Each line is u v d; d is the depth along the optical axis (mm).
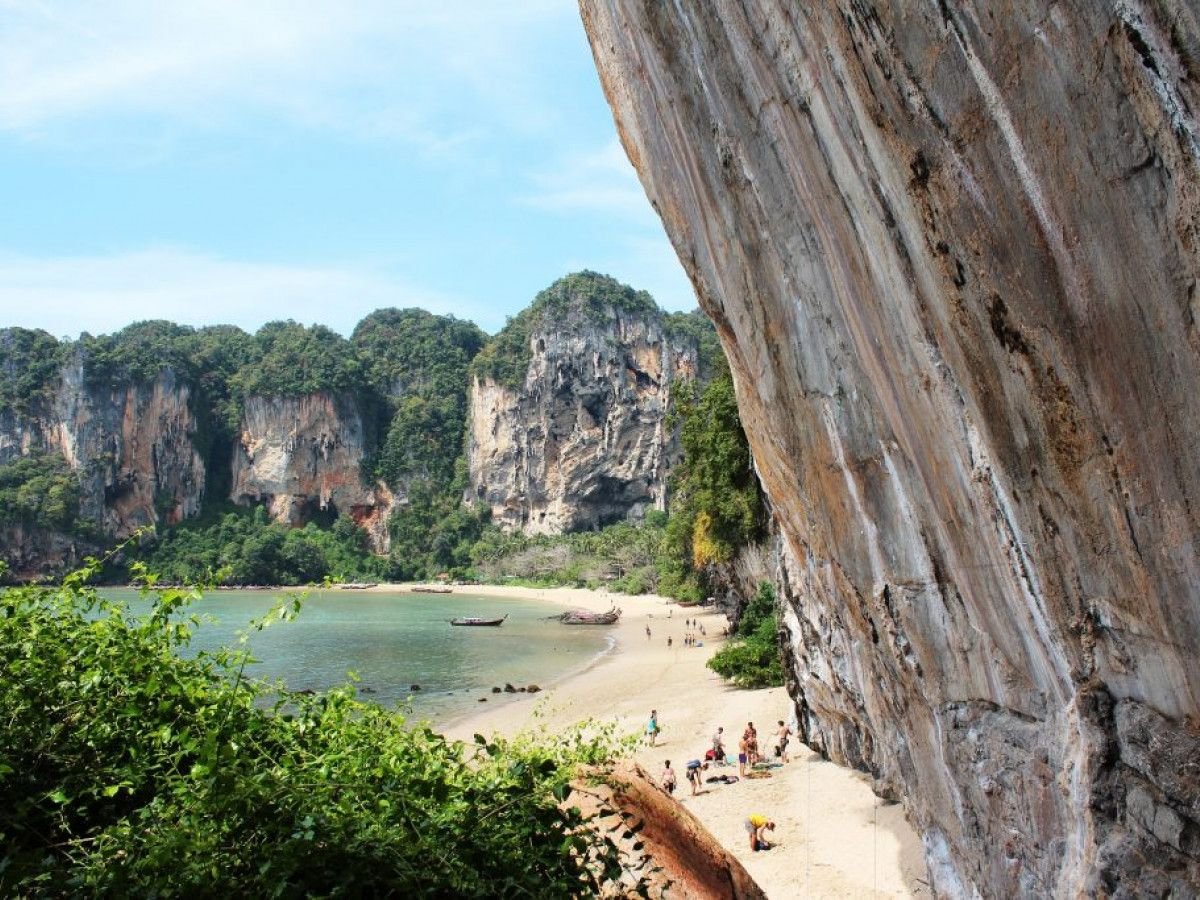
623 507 141000
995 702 5938
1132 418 3328
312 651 52406
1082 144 3107
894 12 3832
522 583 121500
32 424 128250
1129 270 3098
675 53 6645
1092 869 4523
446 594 111750
